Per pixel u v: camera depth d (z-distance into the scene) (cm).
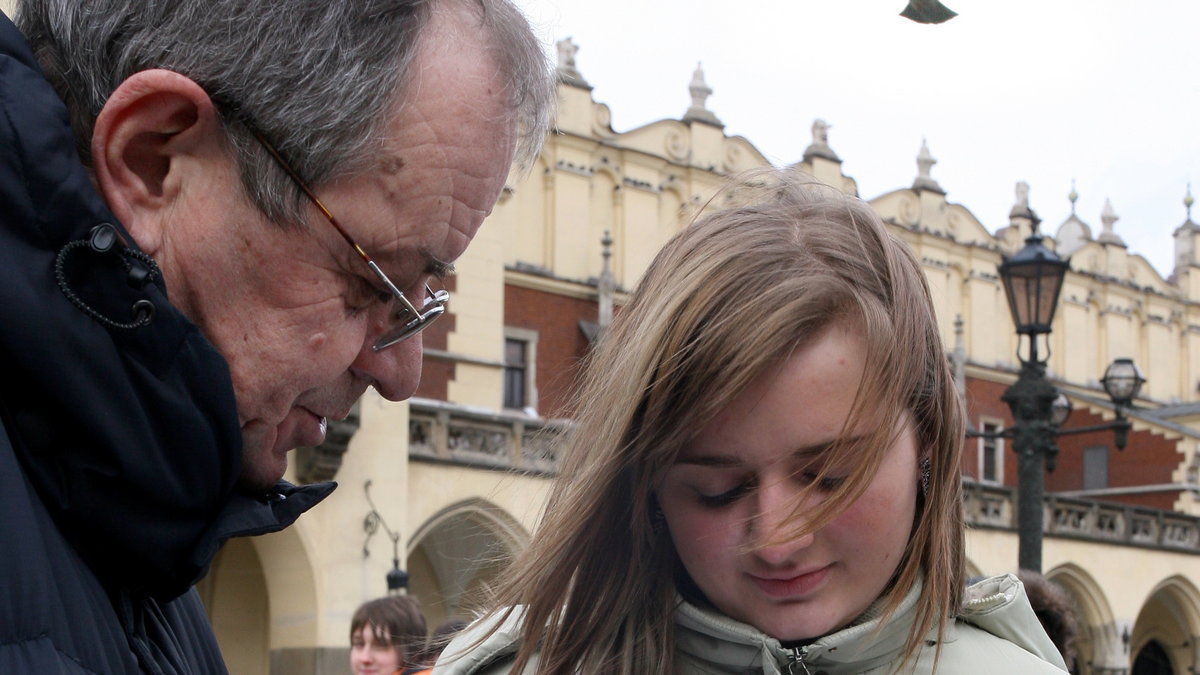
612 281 2206
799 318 144
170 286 142
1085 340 3056
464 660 183
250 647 1525
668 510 160
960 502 170
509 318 2125
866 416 145
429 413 1598
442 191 145
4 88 128
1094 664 2381
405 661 410
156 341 133
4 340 125
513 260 2156
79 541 135
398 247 145
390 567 1478
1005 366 2833
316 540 1428
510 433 1673
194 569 145
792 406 145
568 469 169
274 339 145
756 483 151
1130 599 2423
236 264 141
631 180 2306
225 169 140
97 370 129
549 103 169
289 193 139
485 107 147
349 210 141
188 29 136
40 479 130
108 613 135
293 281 143
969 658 167
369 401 1491
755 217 161
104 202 139
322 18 137
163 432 135
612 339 167
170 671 161
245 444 151
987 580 189
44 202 127
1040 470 895
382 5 139
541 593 169
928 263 2725
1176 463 2820
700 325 150
